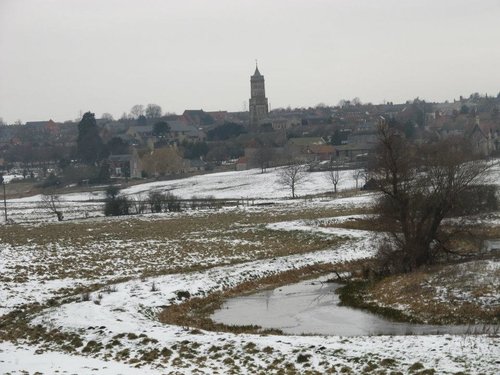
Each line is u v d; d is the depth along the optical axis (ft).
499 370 79.25
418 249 156.56
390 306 128.57
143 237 243.60
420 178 160.25
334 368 84.58
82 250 211.82
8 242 236.63
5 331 115.96
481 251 168.14
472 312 116.98
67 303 135.44
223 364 89.81
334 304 135.85
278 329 115.14
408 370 81.82
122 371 85.87
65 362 92.38
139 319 120.16
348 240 216.33
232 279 160.76
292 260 183.83
